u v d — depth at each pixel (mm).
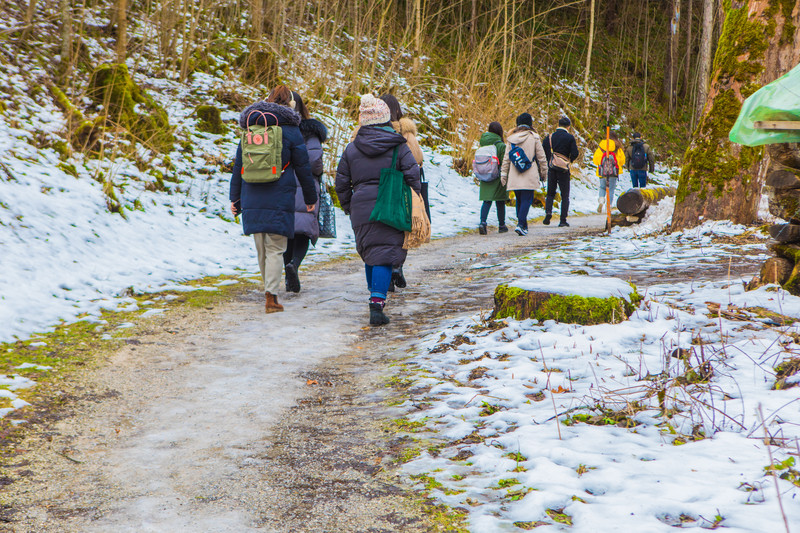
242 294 6051
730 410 2787
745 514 1933
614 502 2070
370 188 4922
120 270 6273
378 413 3197
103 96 9727
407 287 6371
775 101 3611
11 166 7164
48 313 4875
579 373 3408
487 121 16562
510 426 2863
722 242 7172
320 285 6520
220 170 10281
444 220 11719
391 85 16703
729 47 7680
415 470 2506
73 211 7039
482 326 4391
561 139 11367
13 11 10867
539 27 28359
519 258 7441
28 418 3137
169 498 2379
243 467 2641
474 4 22359
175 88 11789
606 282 4512
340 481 2477
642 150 15844
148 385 3670
